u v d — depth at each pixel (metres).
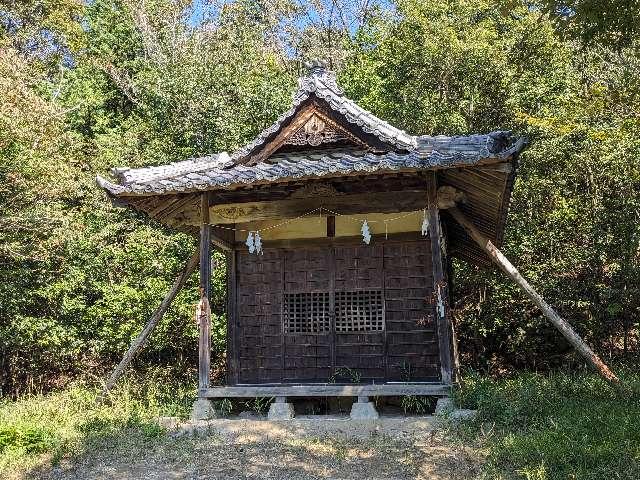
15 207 12.40
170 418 8.33
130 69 21.75
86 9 23.31
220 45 18.45
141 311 13.60
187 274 10.26
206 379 8.50
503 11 8.90
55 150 13.00
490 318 14.76
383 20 17.31
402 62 14.67
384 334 9.30
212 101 15.96
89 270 13.95
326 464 6.18
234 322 9.91
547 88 14.40
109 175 15.30
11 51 12.74
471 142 8.12
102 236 14.43
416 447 6.57
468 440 6.65
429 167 7.41
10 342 12.73
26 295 12.89
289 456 6.49
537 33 14.26
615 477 5.11
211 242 9.24
